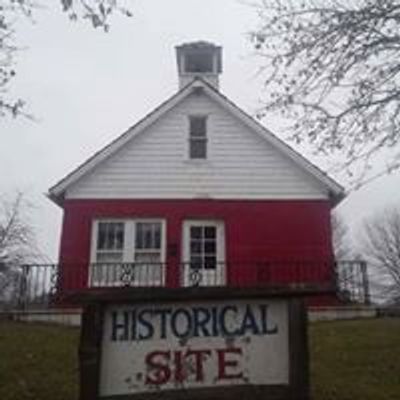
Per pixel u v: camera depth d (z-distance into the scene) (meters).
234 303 3.67
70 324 15.02
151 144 19.02
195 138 19.20
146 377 3.54
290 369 3.55
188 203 18.50
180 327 3.63
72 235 17.95
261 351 3.61
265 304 3.67
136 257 17.97
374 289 46.34
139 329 3.61
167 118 19.36
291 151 18.81
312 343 11.70
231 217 18.44
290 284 3.67
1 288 27.19
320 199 18.62
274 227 18.36
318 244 18.17
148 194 18.52
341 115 8.28
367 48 8.20
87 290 3.58
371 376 9.23
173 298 3.62
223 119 19.41
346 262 17.64
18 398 8.02
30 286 16.92
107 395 3.49
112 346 3.57
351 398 8.12
